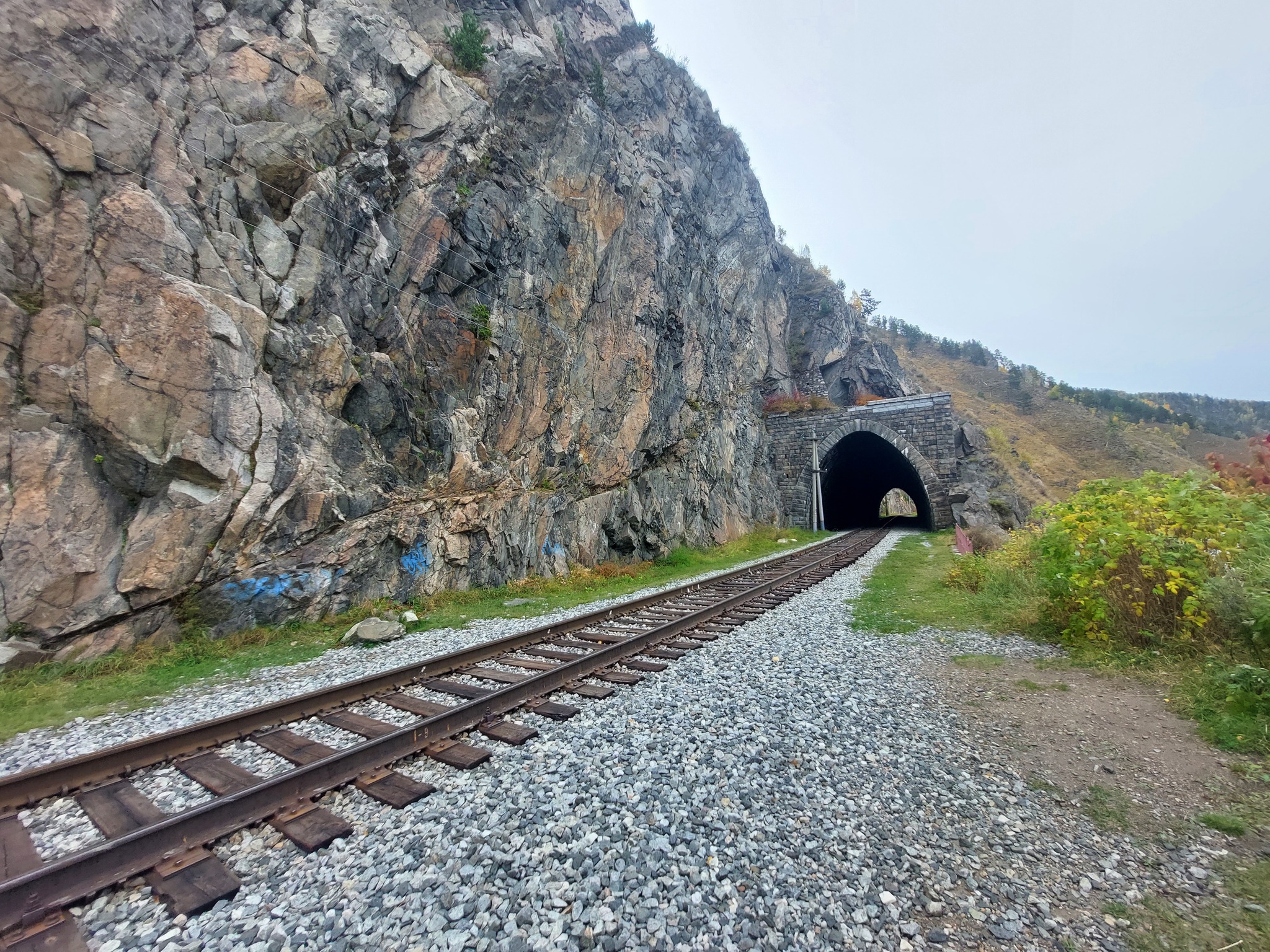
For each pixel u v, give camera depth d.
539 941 2.62
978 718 5.32
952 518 33.53
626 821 3.49
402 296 12.31
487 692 5.89
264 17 10.80
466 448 13.08
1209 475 7.55
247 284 9.45
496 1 17.03
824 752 4.53
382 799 3.79
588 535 17.41
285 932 2.69
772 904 2.86
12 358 7.25
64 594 7.16
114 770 4.26
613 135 19.48
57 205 7.79
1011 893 2.95
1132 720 5.10
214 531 8.45
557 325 16.44
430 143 13.12
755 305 38.16
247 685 6.78
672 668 6.81
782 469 37.34
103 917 2.78
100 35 8.36
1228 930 2.66
